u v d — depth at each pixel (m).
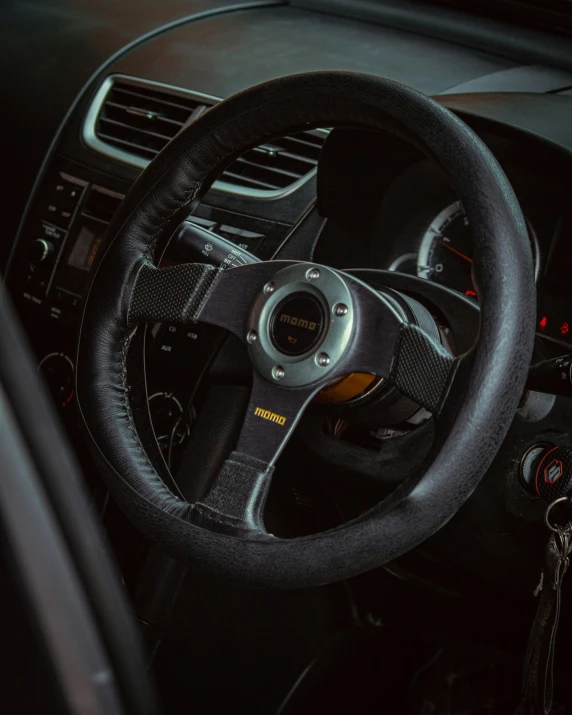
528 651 0.93
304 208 1.34
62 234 1.55
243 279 0.91
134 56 1.64
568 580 1.10
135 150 1.53
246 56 1.61
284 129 0.94
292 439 1.13
